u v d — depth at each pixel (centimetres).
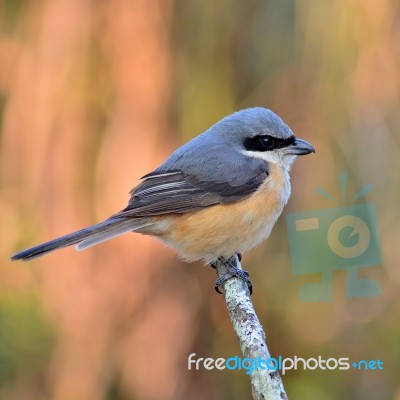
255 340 831
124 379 1193
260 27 1256
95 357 1188
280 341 1264
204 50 1213
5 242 1187
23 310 1197
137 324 1184
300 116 1209
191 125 1188
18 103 1177
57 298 1184
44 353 1205
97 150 1170
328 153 1195
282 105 1226
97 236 968
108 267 1171
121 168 1155
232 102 1217
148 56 1177
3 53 1199
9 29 1209
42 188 1170
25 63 1184
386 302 1234
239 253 1028
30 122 1173
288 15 1260
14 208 1184
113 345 1190
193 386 1205
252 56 1252
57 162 1162
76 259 1171
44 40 1177
